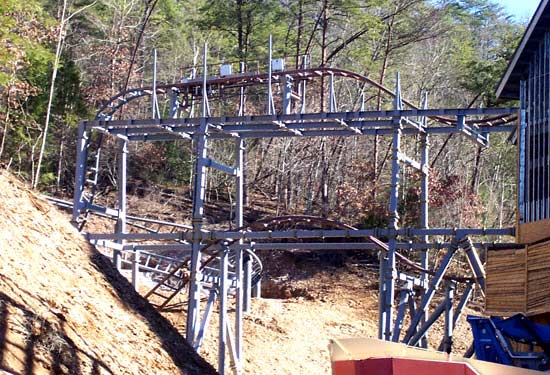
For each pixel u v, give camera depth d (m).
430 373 12.12
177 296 30.34
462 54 55.56
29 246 16.56
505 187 49.78
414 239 40.62
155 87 25.66
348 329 32.62
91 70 52.84
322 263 40.72
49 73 42.66
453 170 48.03
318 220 23.05
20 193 18.33
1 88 39.16
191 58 57.88
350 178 47.66
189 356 18.45
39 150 43.72
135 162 51.06
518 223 22.19
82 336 14.72
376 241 22.78
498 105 47.12
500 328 18.38
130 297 18.81
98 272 18.56
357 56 48.25
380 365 12.19
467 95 55.19
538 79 22.64
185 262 25.92
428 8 49.44
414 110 23.05
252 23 52.50
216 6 52.19
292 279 39.34
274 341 29.03
